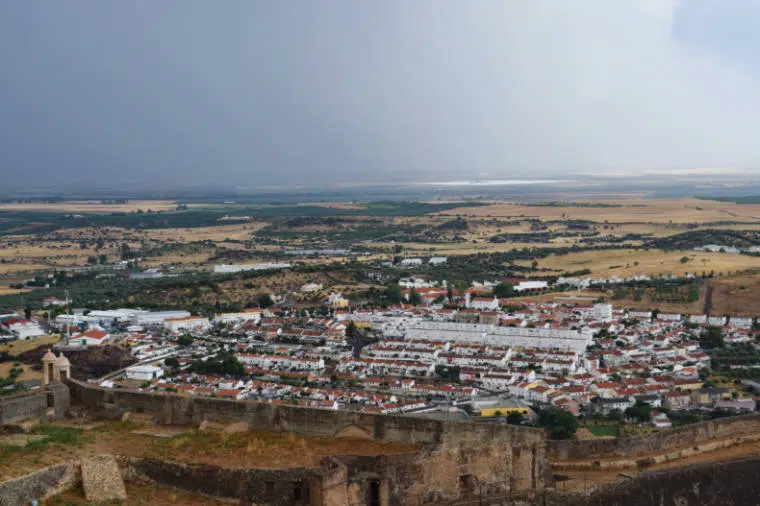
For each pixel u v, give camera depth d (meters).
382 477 45.75
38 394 59.75
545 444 50.53
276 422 54.75
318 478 43.56
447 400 169.88
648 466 55.56
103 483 47.12
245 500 45.94
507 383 186.00
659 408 162.88
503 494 48.41
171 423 57.62
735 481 52.09
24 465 47.44
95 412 60.38
